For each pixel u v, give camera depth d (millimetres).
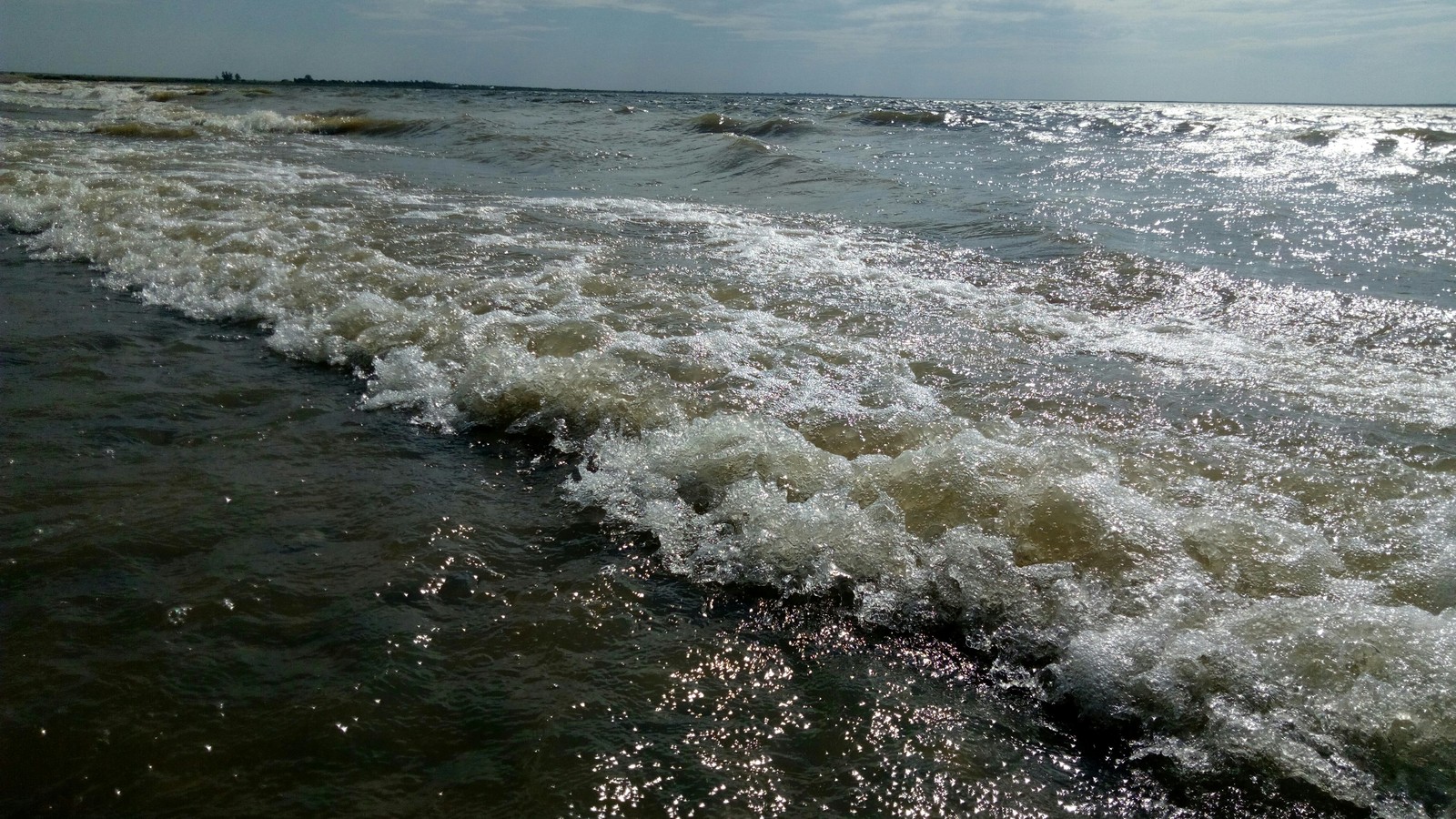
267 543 2502
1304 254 6188
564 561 2488
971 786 1717
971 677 2039
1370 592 2172
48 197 7844
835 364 3926
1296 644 1952
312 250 5922
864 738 1842
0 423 3248
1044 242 6527
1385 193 9117
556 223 7363
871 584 2344
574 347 4109
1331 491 2705
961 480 2680
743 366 3887
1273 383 3709
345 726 1804
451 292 4977
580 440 3277
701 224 7438
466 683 1959
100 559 2373
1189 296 5105
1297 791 1685
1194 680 1906
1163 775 1748
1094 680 1959
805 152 14047
